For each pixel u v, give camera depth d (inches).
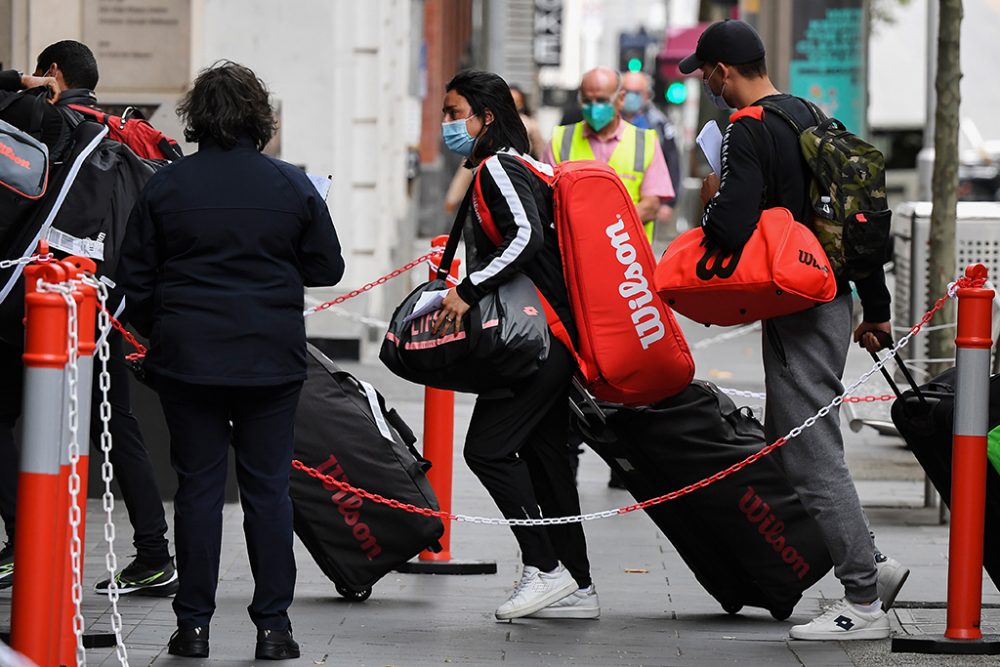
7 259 740.7
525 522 744.3
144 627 733.9
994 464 695.7
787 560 765.9
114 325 754.8
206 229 652.7
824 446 725.3
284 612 684.7
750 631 761.6
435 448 887.7
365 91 1843.0
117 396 778.8
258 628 682.2
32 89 783.1
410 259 2847.0
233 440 681.6
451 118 752.3
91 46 1498.5
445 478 889.5
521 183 724.0
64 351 551.5
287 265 665.6
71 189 749.3
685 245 717.3
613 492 1142.3
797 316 717.9
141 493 791.7
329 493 775.7
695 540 771.4
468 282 717.9
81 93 798.5
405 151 2763.3
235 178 659.4
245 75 666.2
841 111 2153.1
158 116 1087.6
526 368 725.9
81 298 560.1
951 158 1112.2
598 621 776.3
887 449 1344.7
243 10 1726.1
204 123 661.3
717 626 771.4
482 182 728.3
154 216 658.2
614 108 1141.1
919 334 1176.2
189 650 676.1
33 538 549.6
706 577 780.6
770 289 689.0
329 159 1745.8
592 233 733.9
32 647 550.0
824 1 2139.5
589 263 733.9
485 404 751.1
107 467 588.4
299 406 771.4
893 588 762.8
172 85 1503.4
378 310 1966.0
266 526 673.0
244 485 675.4
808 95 2155.5
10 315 742.5
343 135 1784.0
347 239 1787.6
